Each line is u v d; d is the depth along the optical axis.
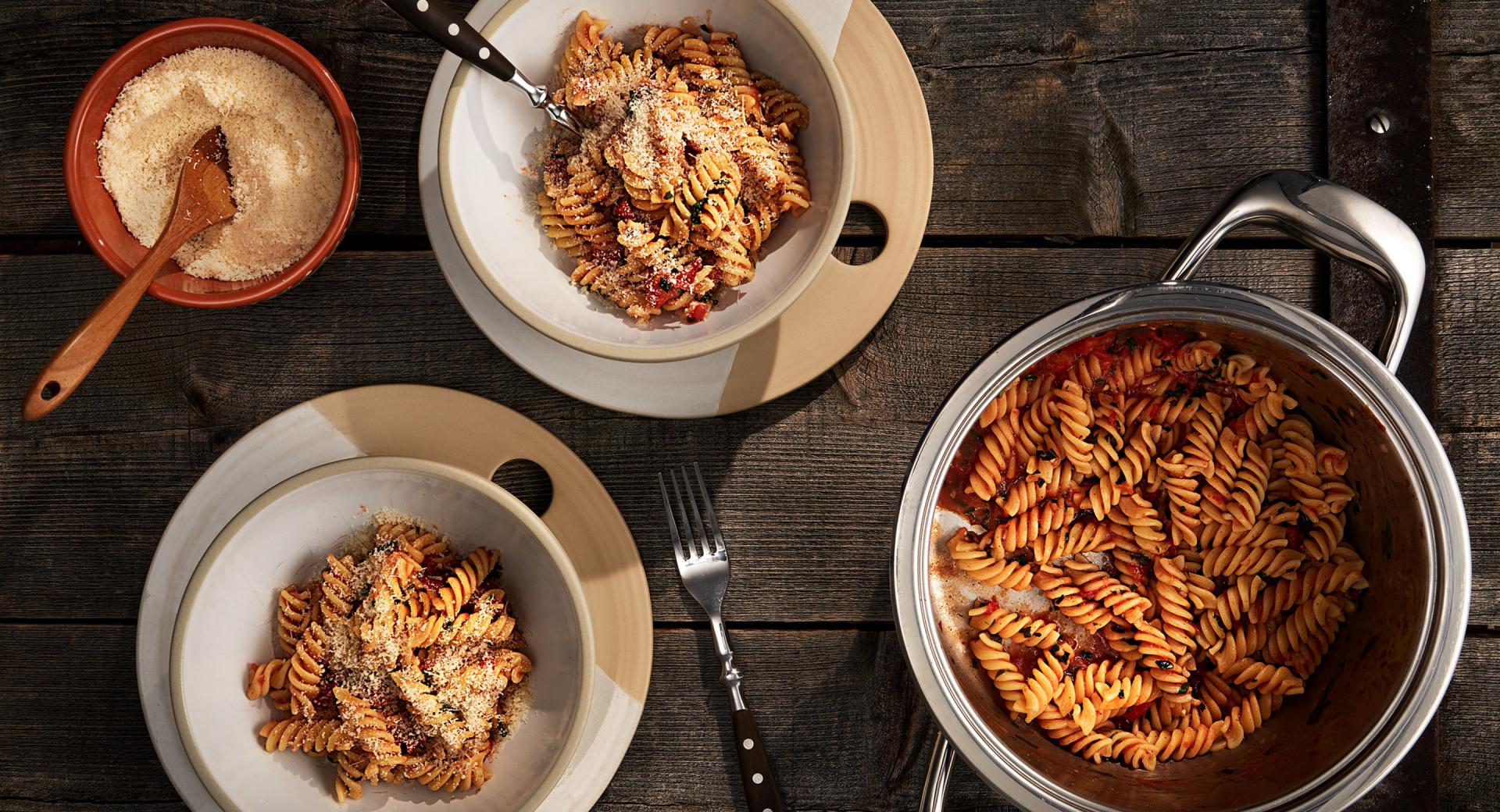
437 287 0.89
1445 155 0.89
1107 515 0.85
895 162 0.86
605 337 0.82
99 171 0.85
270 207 0.85
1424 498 0.79
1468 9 0.89
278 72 0.85
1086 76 0.89
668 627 0.90
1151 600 0.85
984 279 0.89
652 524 0.90
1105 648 0.85
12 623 0.90
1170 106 0.89
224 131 0.85
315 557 0.86
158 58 0.85
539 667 0.86
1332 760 0.81
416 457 0.87
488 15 0.85
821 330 0.87
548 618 0.85
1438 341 0.89
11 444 0.90
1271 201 0.80
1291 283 0.89
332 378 0.89
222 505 0.87
